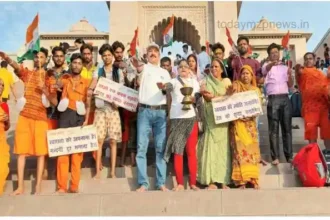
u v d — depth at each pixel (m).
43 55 7.30
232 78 8.53
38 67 7.19
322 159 6.85
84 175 7.48
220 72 7.35
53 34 29.77
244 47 8.41
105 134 7.30
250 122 6.93
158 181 6.68
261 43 30.50
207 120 7.05
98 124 7.25
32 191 7.04
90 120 7.57
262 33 30.50
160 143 6.79
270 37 30.67
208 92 6.93
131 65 8.04
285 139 7.77
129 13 21.17
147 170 7.57
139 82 7.27
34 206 6.13
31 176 7.58
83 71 8.06
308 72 8.11
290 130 7.79
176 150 6.60
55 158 7.90
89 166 8.01
